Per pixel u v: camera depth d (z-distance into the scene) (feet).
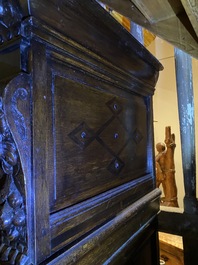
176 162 9.24
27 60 1.39
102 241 2.04
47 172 1.50
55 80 1.62
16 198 1.32
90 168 2.00
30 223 1.35
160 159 5.23
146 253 3.15
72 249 1.65
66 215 1.64
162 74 9.87
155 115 10.03
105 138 2.27
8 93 1.26
